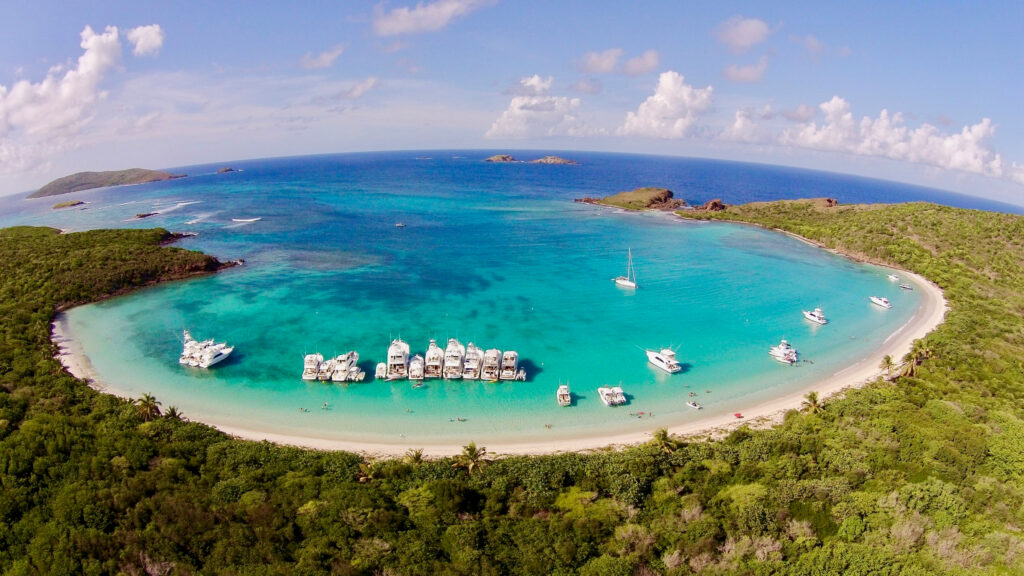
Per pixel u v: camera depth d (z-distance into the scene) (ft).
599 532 159.22
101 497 161.58
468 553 146.92
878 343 330.34
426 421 238.27
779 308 389.39
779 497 171.32
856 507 167.22
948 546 150.41
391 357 274.98
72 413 222.07
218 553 144.05
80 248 472.03
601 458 200.03
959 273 457.68
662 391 268.00
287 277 449.89
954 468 190.08
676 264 505.66
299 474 186.29
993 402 246.27
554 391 265.75
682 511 168.04
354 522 158.92
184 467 188.14
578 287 429.79
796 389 272.31
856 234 578.66
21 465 174.70
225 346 300.40
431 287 425.28
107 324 340.18
